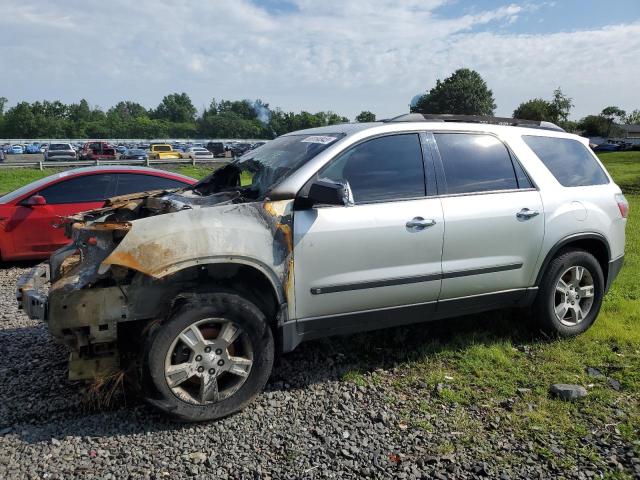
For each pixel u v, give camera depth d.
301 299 3.70
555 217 4.53
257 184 4.04
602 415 3.51
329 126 4.61
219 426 3.39
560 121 77.00
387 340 4.69
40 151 60.03
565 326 4.73
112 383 3.60
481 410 3.59
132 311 3.42
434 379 4.00
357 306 3.89
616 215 4.96
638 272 6.83
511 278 4.42
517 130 4.68
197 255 3.32
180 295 3.37
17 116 112.31
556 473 2.95
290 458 3.07
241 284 3.69
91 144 44.47
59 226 4.39
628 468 2.99
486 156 4.42
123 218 4.12
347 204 3.79
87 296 3.32
